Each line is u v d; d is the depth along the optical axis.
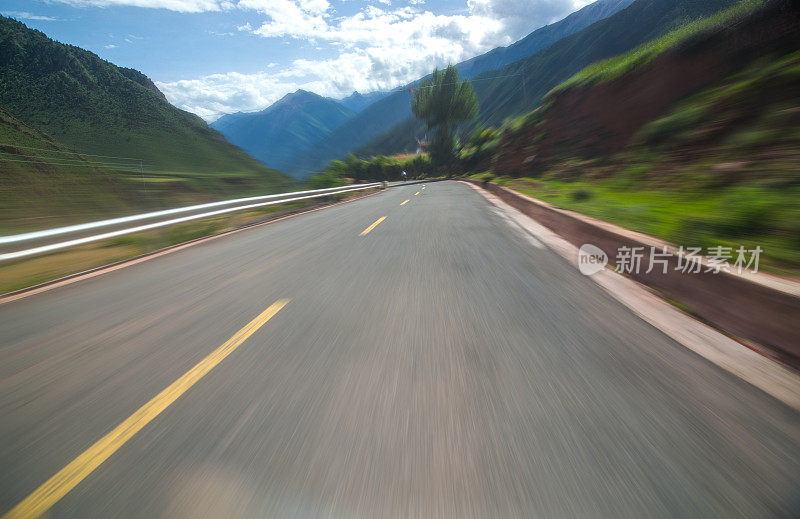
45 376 2.83
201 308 4.24
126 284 5.56
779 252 4.14
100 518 1.55
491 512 1.52
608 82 21.25
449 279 4.93
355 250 7.07
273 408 2.27
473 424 2.04
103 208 73.81
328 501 1.60
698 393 2.29
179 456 1.89
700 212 6.46
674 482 1.62
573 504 1.54
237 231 10.93
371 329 3.42
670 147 11.92
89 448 1.98
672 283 4.13
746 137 8.73
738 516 1.46
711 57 13.98
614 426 1.99
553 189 15.91
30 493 1.70
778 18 11.55
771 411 2.10
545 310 3.75
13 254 6.64
